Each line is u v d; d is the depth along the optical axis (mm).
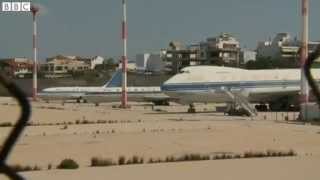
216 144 134875
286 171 84125
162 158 107375
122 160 100188
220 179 75500
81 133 166125
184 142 138750
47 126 195250
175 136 154000
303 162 96438
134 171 85375
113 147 128000
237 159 103125
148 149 124438
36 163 99625
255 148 126188
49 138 150000
